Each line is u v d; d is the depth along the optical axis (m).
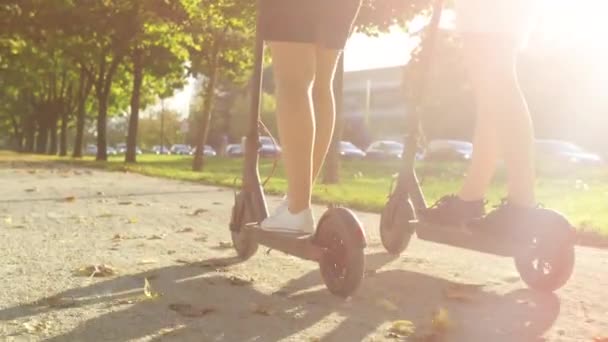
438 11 4.53
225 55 21.64
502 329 2.87
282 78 3.45
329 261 3.29
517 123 3.64
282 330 2.77
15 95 54.84
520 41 3.76
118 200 8.52
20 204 7.70
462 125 46.16
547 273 3.54
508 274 4.06
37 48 29.92
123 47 25.22
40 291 3.35
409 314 3.08
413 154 4.51
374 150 46.28
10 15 23.62
